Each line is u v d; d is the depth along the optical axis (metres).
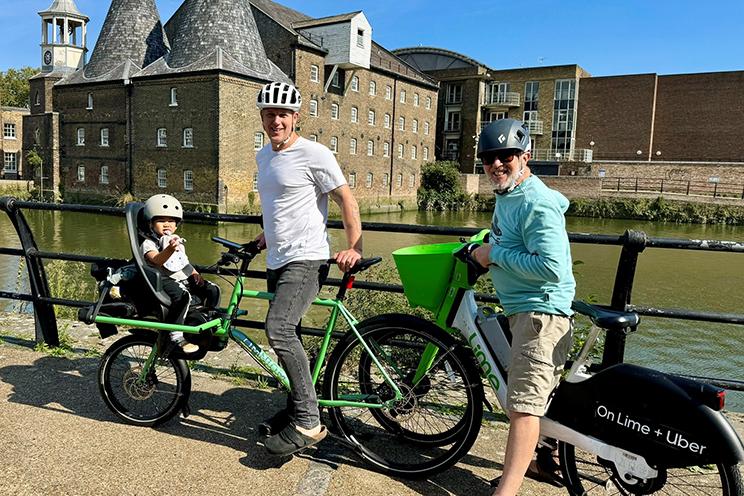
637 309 3.34
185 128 35.84
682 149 54.78
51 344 4.74
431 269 2.75
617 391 2.39
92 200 41.28
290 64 39.94
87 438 3.21
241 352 4.72
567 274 2.52
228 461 3.01
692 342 11.05
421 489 2.84
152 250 3.20
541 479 2.90
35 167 44.22
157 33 42.03
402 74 51.78
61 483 2.77
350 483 2.86
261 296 3.11
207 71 34.25
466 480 2.93
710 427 2.19
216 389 3.95
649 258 22.41
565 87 56.22
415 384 2.99
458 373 2.90
